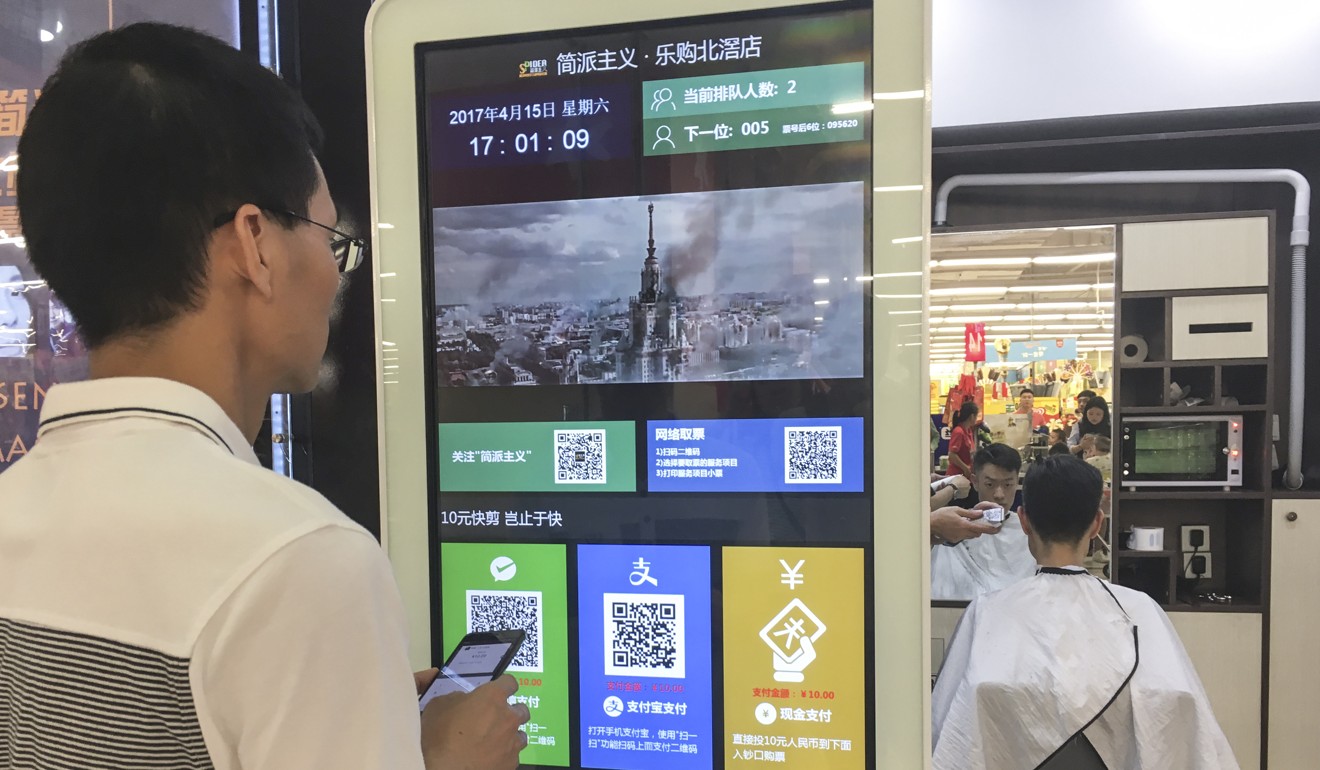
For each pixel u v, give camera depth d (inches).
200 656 15.1
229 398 20.1
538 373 38.2
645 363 37.2
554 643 38.9
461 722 25.2
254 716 15.3
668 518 37.3
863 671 35.4
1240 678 78.2
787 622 36.2
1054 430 79.5
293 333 21.4
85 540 16.3
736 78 35.4
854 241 34.6
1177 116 72.4
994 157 81.0
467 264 38.5
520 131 37.7
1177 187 83.7
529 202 37.8
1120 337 78.7
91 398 18.0
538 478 38.5
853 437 35.0
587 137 37.1
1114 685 54.1
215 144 18.5
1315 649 76.5
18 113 48.4
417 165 38.3
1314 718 76.7
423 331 38.8
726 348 36.3
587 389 37.8
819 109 34.7
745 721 36.9
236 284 19.7
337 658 15.9
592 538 38.2
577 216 37.4
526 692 39.3
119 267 18.3
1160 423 79.3
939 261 81.0
